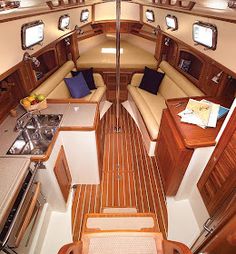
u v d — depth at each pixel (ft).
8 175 5.92
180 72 13.53
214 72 9.95
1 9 5.02
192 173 8.21
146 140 12.08
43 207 7.95
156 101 13.73
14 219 5.14
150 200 9.51
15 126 7.97
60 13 11.11
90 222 7.16
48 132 8.14
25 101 8.44
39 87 10.87
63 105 9.35
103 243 5.24
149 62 15.87
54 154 7.42
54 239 8.08
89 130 7.98
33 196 6.42
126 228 6.97
